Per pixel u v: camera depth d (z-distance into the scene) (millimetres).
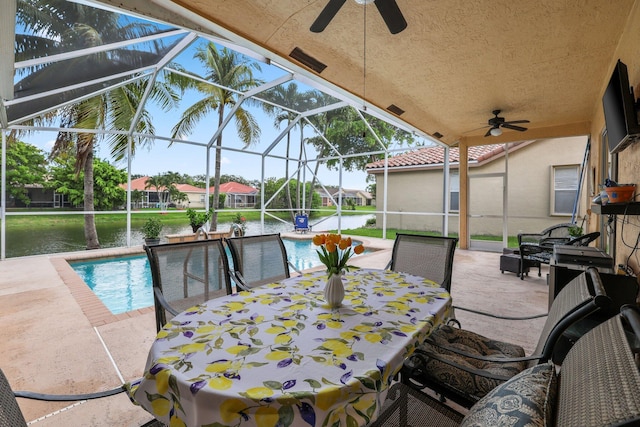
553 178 7141
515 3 2459
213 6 2506
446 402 1736
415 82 4070
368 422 896
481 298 3689
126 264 6137
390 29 2189
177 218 8250
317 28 2215
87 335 2527
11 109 4551
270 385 876
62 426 1533
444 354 1532
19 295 3553
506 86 4195
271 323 1324
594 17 2627
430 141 7391
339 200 10031
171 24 2977
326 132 9102
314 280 2057
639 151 2342
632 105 2123
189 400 875
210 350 1080
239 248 2369
